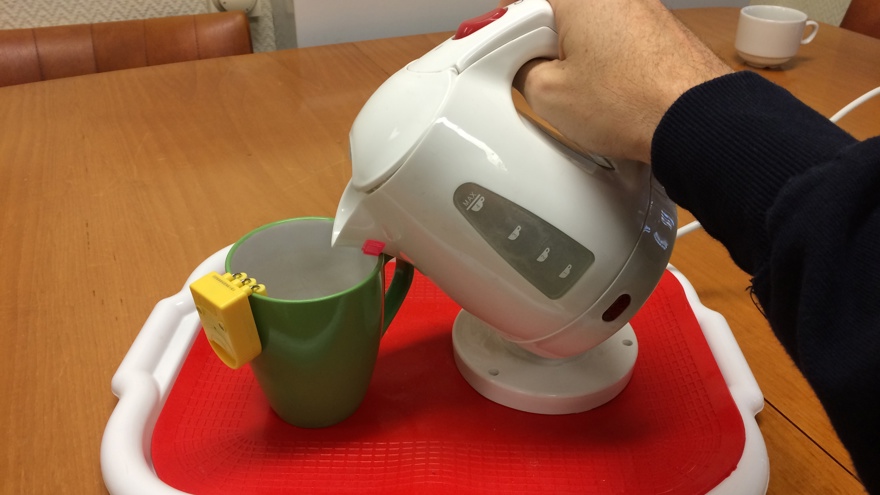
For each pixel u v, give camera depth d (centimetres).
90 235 58
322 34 107
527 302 38
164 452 39
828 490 39
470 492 37
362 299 37
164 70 88
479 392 44
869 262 26
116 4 117
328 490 37
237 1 121
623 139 35
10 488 38
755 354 48
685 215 63
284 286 44
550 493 37
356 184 36
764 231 29
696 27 103
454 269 38
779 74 86
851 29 109
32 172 67
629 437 41
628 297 38
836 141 28
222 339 36
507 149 35
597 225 36
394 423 42
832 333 26
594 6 34
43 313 50
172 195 64
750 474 37
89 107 79
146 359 44
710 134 30
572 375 44
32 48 95
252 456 39
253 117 78
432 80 35
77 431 41
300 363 38
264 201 63
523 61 37
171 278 54
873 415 25
